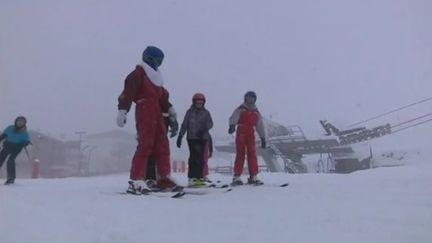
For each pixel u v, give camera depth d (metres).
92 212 3.83
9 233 2.94
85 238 2.82
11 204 4.29
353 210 4.08
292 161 27.72
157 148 5.99
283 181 8.64
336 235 2.95
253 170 7.58
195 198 5.17
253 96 7.74
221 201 4.81
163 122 6.02
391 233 3.02
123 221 3.42
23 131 9.31
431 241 2.78
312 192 5.84
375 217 3.69
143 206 4.29
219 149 29.00
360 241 2.78
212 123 7.64
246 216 3.74
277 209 4.16
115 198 4.96
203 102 7.64
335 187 6.64
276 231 3.09
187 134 7.58
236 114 7.73
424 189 6.05
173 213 3.88
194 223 3.39
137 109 5.79
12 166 9.23
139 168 5.61
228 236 2.92
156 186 6.05
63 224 3.26
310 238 2.87
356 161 28.59
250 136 7.64
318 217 3.68
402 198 4.99
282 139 27.14
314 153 28.34
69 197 5.03
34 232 2.98
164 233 3.01
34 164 20.34
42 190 6.23
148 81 5.83
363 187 6.58
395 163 28.59
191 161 7.50
